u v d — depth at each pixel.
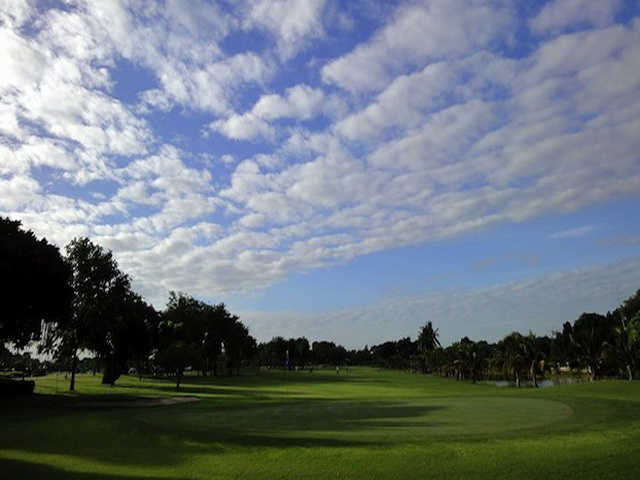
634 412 20.58
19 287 36.88
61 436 20.05
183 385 76.94
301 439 16.77
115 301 68.75
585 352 80.31
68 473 14.37
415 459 13.73
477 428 18.33
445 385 81.81
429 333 182.25
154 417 24.66
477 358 115.38
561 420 19.39
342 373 158.25
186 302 118.19
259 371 165.50
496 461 13.14
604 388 33.25
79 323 64.88
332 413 25.38
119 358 81.69
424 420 21.36
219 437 17.83
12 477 14.07
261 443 16.55
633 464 12.56
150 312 102.75
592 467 12.41
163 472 14.23
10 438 19.75
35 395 44.56
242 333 131.88
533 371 84.88
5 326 41.62
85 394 48.09
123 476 13.95
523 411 23.34
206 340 117.62
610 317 110.94
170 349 70.00
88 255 67.00
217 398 40.09
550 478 11.87
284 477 13.13
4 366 148.12
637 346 67.88
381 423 20.81
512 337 87.31
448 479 12.16
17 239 40.81
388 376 132.25
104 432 20.69
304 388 68.94
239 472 13.79
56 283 42.28
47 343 64.88
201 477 13.56
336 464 13.78
